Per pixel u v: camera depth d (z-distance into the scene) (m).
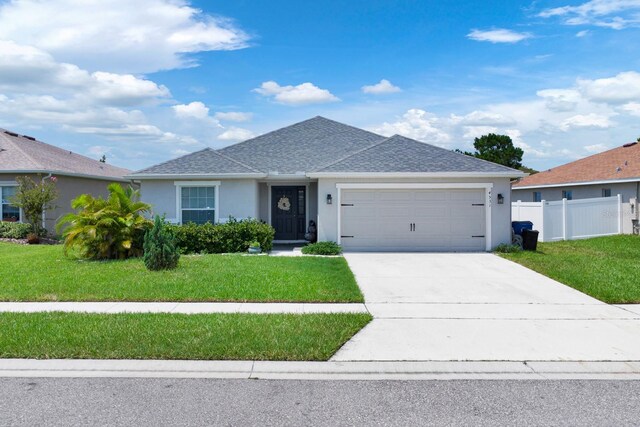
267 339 6.78
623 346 6.77
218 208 17.69
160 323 7.53
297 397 5.14
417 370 5.93
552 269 12.77
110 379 5.60
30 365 5.97
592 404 4.99
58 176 22.80
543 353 6.48
